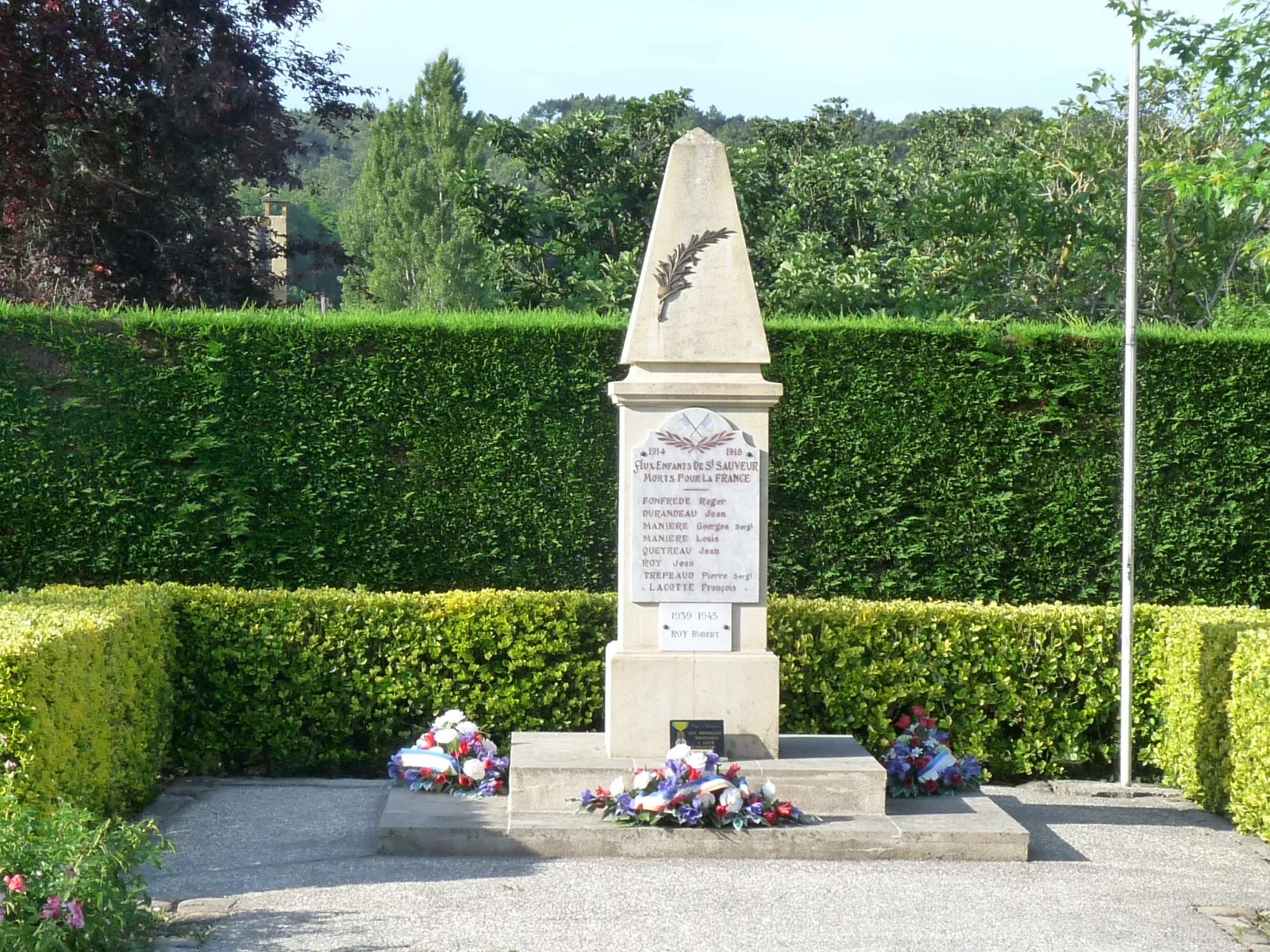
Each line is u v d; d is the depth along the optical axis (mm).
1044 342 10023
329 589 9211
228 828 7309
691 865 6547
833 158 17641
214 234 17719
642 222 16422
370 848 6863
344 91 19422
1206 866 6848
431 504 9805
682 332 7344
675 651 7344
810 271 14164
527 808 7023
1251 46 9969
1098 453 10070
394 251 50062
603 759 7262
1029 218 15523
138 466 9641
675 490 7355
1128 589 8914
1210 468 10148
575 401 9805
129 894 5230
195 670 8812
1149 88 16078
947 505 10008
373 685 8844
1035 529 10047
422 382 9789
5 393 9570
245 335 9727
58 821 5156
